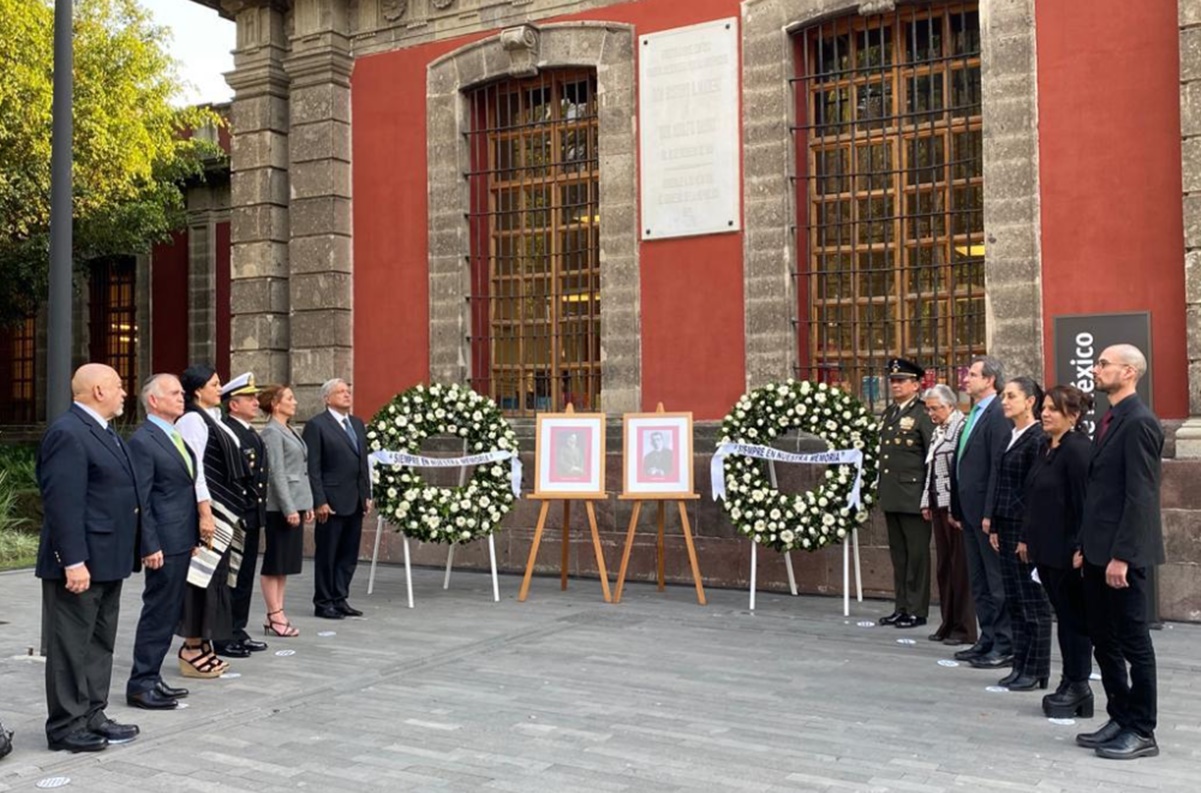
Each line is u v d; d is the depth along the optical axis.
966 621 7.79
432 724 5.88
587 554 10.97
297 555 8.38
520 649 7.73
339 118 12.41
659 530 10.12
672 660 7.35
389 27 12.25
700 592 9.45
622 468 10.64
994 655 7.15
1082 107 8.96
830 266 10.28
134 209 17.47
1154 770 5.04
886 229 9.98
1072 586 5.71
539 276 11.63
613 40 11.02
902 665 7.19
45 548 5.48
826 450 9.77
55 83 7.58
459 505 9.77
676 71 10.70
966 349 9.64
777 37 10.24
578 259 11.45
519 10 11.52
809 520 9.15
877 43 10.13
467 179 11.88
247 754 5.39
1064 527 5.62
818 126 10.17
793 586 9.73
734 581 10.25
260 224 12.70
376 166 12.34
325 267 12.31
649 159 10.83
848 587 9.23
